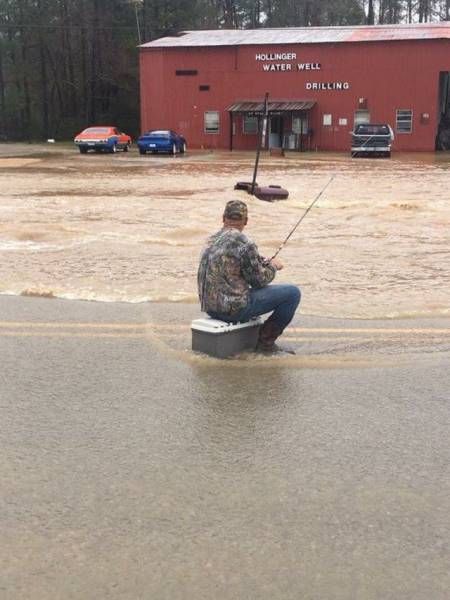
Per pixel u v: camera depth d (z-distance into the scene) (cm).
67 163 3338
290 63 4725
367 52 4569
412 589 303
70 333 678
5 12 7050
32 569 315
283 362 595
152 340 656
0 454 423
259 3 8575
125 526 349
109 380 550
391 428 464
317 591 302
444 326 707
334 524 351
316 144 4775
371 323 718
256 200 1766
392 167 3089
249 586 304
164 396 518
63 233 1265
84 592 301
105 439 445
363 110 4631
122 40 6769
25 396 516
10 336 668
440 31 4725
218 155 4150
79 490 382
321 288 870
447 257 1074
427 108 4525
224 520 354
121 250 1113
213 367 582
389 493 381
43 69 6869
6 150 4775
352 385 543
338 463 415
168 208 1603
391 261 1041
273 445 438
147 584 306
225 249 593
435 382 550
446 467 411
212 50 4862
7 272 953
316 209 1638
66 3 6775
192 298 818
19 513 360
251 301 599
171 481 393
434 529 347
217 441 443
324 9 8381
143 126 5103
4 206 1627
